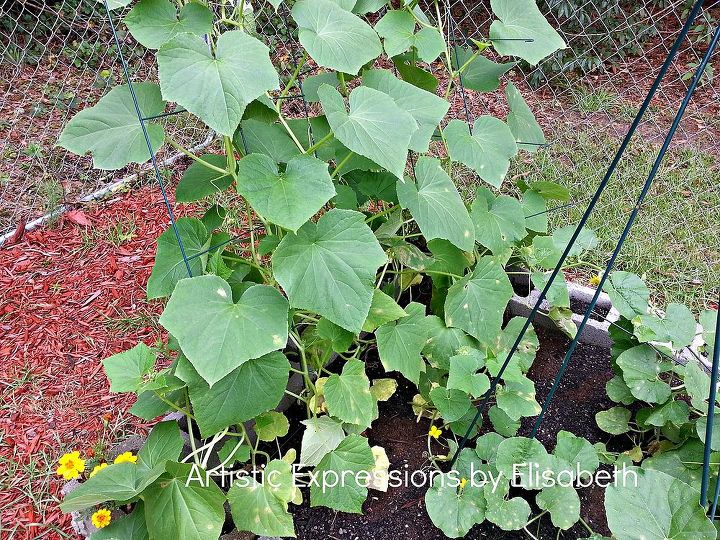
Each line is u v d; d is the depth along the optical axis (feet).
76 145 4.43
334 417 5.65
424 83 6.38
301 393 6.47
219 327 4.17
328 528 5.57
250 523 4.68
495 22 5.66
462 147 5.50
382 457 5.81
